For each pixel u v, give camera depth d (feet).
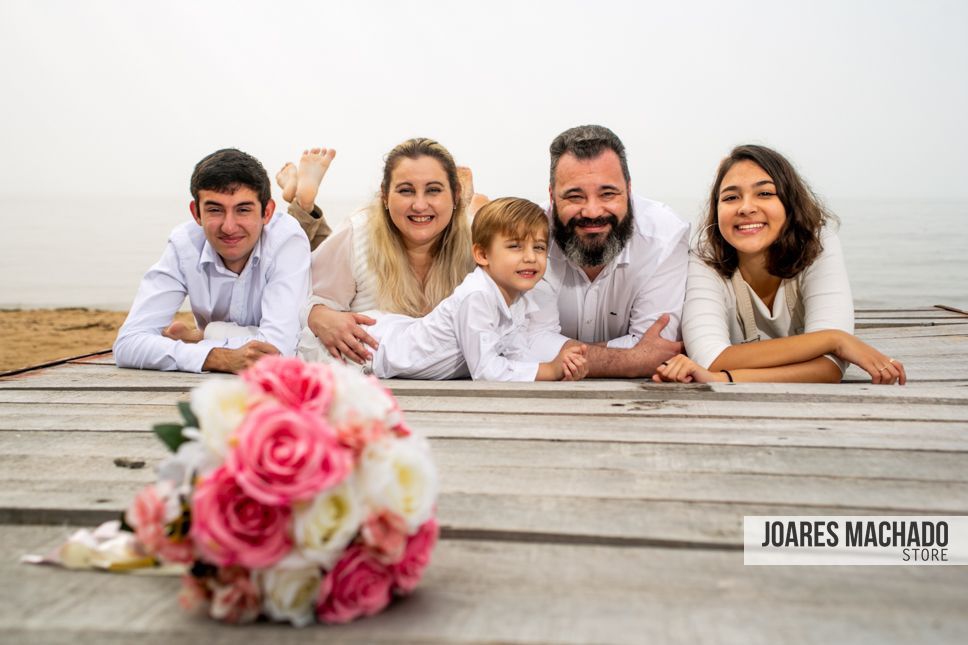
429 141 11.70
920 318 16.03
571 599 4.58
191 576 4.29
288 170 15.69
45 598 4.65
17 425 8.25
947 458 6.81
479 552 5.24
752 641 4.12
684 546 5.29
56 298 47.16
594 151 10.87
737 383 9.64
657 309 11.56
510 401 9.16
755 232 10.51
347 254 11.87
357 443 4.16
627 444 7.30
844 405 8.75
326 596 4.28
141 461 7.01
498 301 10.69
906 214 63.36
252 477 3.93
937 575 4.85
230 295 12.05
